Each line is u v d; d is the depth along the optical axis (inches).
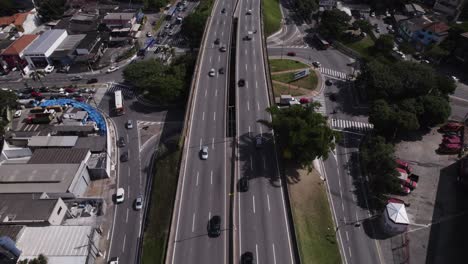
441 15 6756.9
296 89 5196.9
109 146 4175.7
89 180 3858.3
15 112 4771.2
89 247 2920.8
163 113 4817.9
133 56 6053.2
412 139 4264.3
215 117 4005.9
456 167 3878.0
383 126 4136.3
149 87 4771.2
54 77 5580.7
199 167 3449.8
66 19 6820.9
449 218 3361.2
